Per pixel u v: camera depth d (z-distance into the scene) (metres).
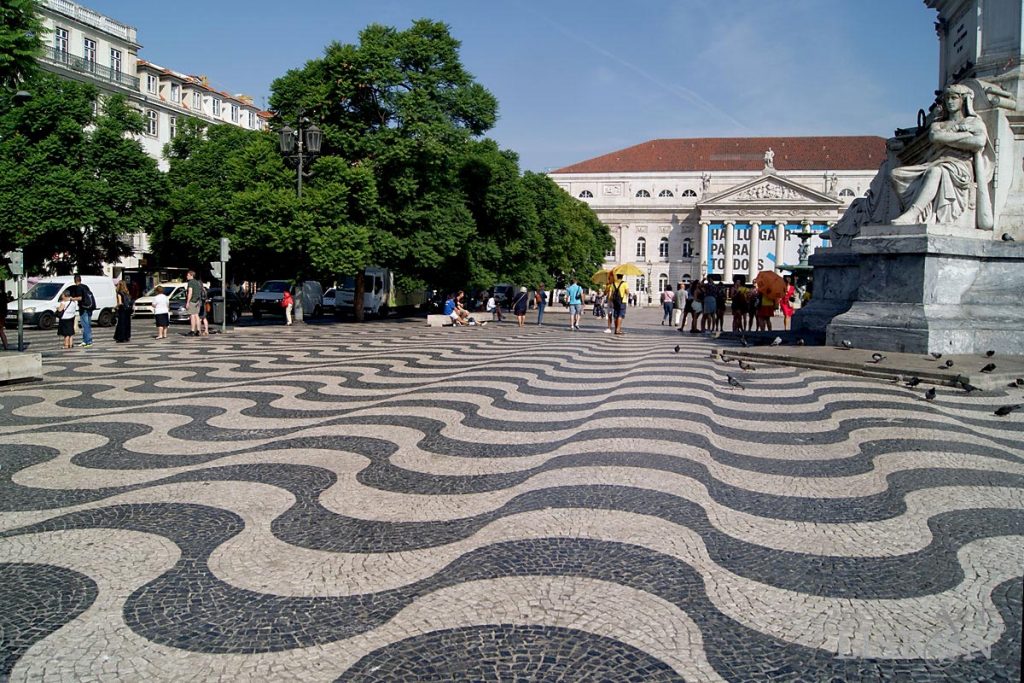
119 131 33.25
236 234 24.70
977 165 11.81
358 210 26.09
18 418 7.50
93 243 31.95
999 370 9.32
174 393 9.20
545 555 3.75
